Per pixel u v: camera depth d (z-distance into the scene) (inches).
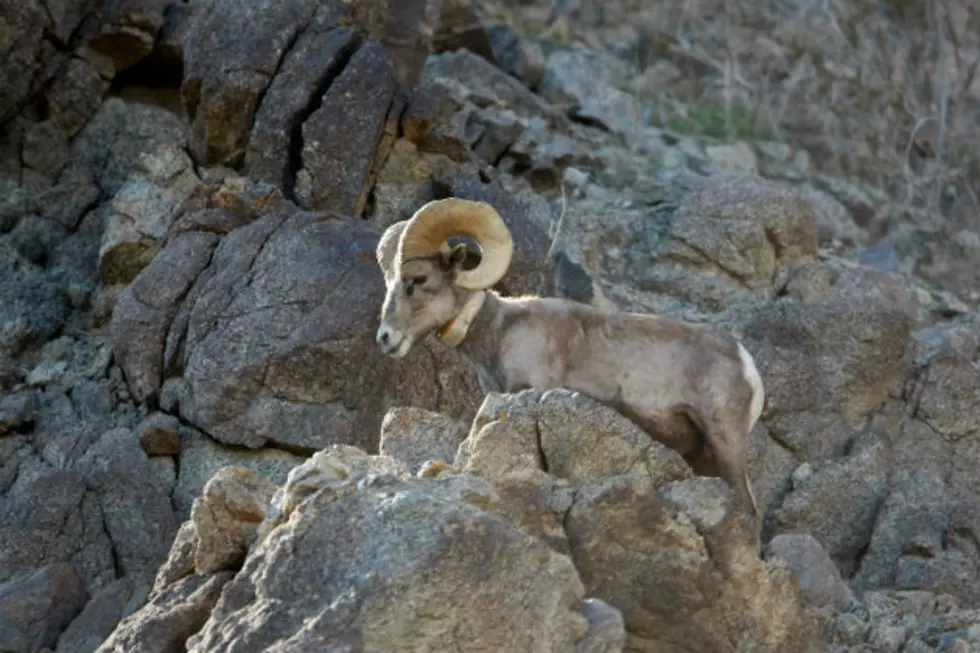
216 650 1023.6
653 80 2448.3
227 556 1171.9
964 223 2509.8
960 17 2721.5
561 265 1914.4
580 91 2356.1
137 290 1713.8
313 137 1861.5
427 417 1334.9
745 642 1198.3
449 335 1301.7
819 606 1391.5
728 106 2464.3
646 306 1937.7
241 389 1632.6
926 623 1385.3
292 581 1032.8
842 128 2511.1
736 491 1318.9
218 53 1908.2
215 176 1866.4
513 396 1229.7
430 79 2183.8
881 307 1840.6
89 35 2021.4
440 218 1291.8
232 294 1676.9
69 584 1471.5
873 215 2395.4
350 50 1935.3
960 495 1774.1
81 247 1909.4
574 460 1210.0
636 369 1315.2
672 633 1183.6
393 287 1294.3
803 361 1791.3
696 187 2043.6
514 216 1868.8
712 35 2529.5
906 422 1817.2
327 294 1657.2
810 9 2615.7
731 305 1942.7
